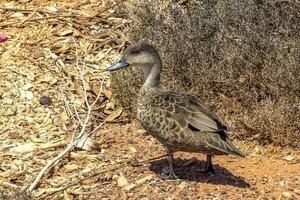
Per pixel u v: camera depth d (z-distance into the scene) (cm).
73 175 1029
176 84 1185
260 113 1102
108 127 1149
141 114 1009
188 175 1016
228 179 1005
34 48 1302
